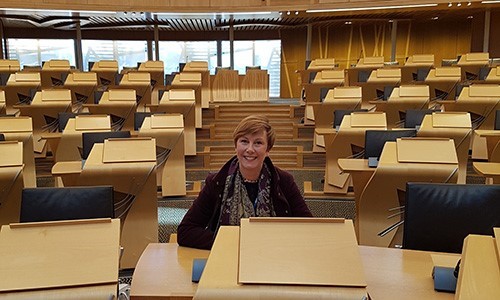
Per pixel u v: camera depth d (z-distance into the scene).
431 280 1.60
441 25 13.01
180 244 1.96
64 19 11.34
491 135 4.02
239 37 14.59
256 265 1.36
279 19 11.70
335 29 13.85
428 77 6.67
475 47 12.22
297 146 6.44
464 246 1.37
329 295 1.28
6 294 1.30
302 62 14.35
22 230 1.48
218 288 1.30
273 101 10.21
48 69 8.83
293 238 1.44
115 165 3.02
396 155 3.03
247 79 9.07
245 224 1.50
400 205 3.07
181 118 4.63
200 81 7.05
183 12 10.09
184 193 4.79
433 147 3.02
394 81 6.73
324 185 4.90
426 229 2.10
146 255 1.86
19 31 13.56
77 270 1.38
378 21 12.55
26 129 4.39
